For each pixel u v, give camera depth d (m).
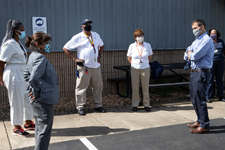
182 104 6.52
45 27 6.41
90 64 5.51
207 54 4.32
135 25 7.39
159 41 7.74
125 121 5.14
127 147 3.86
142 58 5.76
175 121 5.13
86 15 6.80
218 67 6.73
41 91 3.12
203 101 4.43
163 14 7.71
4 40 4.25
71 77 6.88
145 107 5.91
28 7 6.23
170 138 4.22
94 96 5.84
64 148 3.83
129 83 6.80
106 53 7.20
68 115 5.54
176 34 7.96
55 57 6.64
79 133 4.46
